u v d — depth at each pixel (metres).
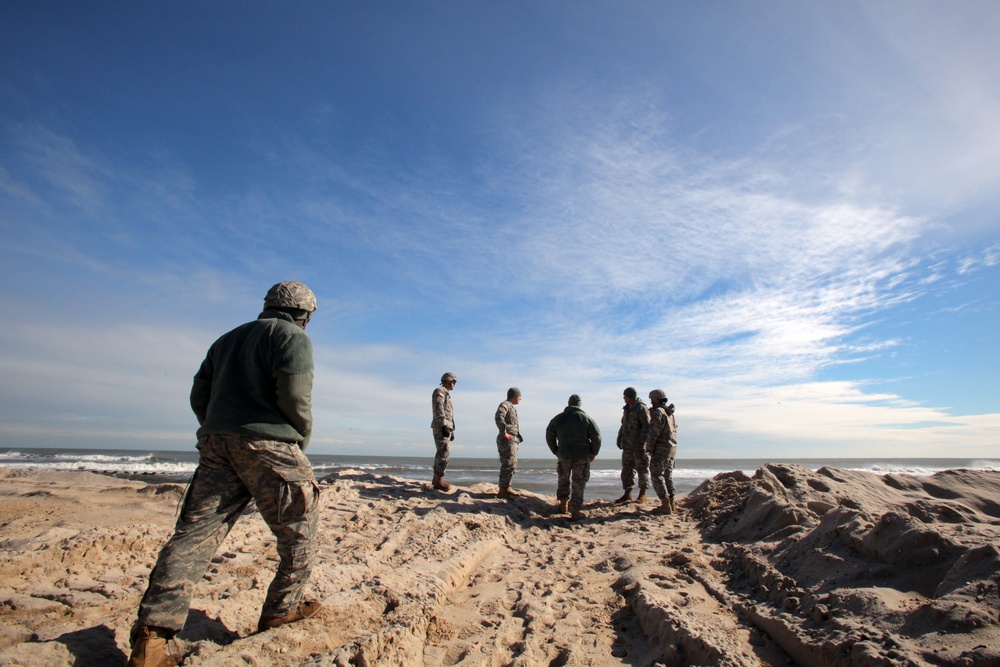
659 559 5.70
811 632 3.26
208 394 3.19
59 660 2.58
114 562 4.46
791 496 7.46
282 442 2.93
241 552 4.85
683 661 3.26
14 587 3.79
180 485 10.27
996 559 3.11
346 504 7.74
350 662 2.88
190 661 2.65
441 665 3.30
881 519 4.02
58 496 9.12
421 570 4.87
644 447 10.04
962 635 2.66
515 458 10.09
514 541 7.12
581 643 3.69
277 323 3.10
